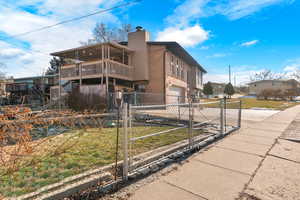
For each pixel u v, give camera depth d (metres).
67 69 14.36
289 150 3.92
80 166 2.88
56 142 3.61
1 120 2.06
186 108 9.17
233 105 17.73
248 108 16.14
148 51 14.97
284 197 2.08
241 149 3.98
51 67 28.62
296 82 39.22
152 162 3.06
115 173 2.50
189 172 2.76
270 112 12.81
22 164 2.63
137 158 3.16
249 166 3.02
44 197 1.82
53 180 2.35
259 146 4.23
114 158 3.26
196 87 22.41
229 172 2.78
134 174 2.58
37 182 2.29
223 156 3.51
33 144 2.91
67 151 3.61
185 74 20.28
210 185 2.36
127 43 16.17
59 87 14.69
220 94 47.03
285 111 13.52
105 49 13.74
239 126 6.73
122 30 27.19
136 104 10.75
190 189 2.26
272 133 5.69
